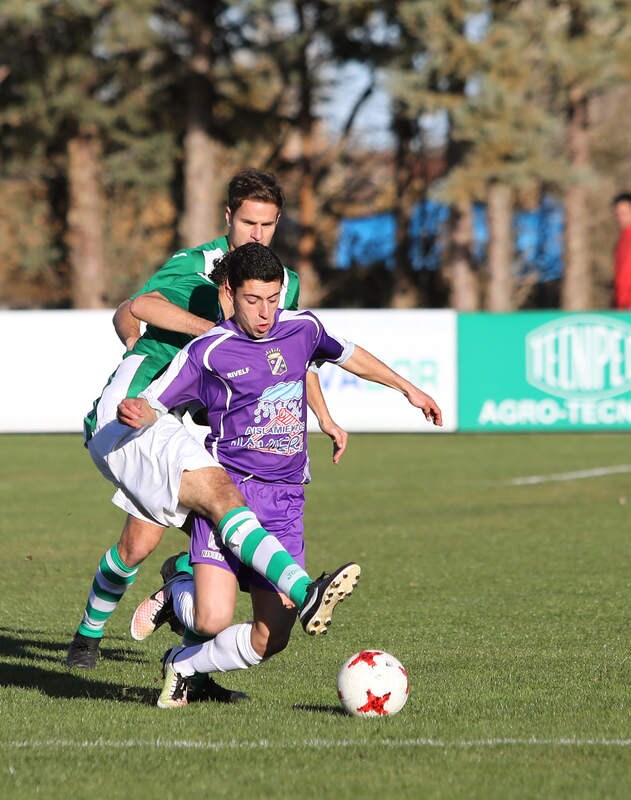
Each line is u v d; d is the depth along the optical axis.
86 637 21.55
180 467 17.48
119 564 20.64
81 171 127.69
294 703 18.69
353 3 108.06
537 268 152.50
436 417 19.22
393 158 147.00
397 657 22.14
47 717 17.58
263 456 17.80
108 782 14.33
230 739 16.23
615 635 24.14
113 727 16.94
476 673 20.66
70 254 140.50
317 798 13.70
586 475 54.19
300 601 16.28
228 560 17.61
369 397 69.81
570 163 118.00
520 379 70.44
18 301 150.88
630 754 15.41
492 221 117.94
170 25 118.81
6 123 123.69
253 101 126.12
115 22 112.44
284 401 17.69
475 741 16.05
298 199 141.12
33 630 25.16
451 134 104.25
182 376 17.50
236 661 17.86
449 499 47.28
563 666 21.22
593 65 103.56
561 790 13.94
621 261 68.56
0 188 143.50
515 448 65.12
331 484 52.16
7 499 47.78
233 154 139.38
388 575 31.61
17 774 14.64
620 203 67.25
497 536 38.25
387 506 45.50
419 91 101.69
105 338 70.56
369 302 150.00
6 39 115.56
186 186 120.81
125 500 18.62
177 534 40.78
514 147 100.88
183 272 19.47
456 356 70.06
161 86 123.50
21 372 70.75
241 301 17.05
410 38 105.44
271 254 17.02
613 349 70.31
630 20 104.12
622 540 37.34
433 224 147.25
